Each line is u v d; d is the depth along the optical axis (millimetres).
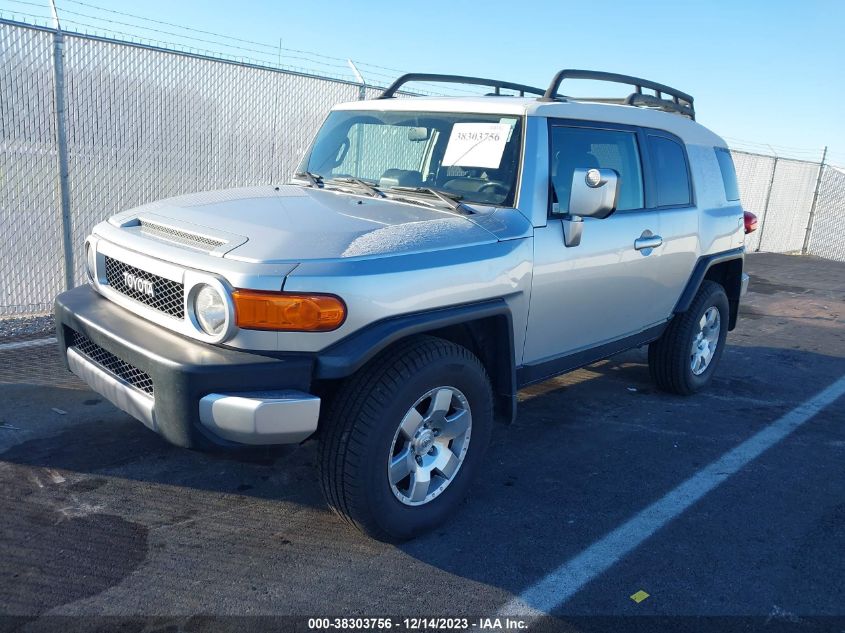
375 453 3111
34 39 6145
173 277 3084
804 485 4383
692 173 5395
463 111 4188
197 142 7398
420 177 4156
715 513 3953
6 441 4188
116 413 4672
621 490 4164
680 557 3488
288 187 4340
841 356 7699
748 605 3139
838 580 3369
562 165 4121
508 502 3934
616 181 3676
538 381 4207
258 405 2828
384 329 3088
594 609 3053
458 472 3580
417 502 3416
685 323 5535
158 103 7031
